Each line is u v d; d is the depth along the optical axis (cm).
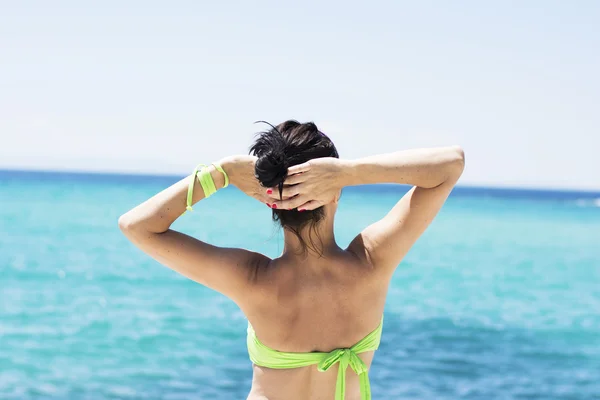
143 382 720
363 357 212
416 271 1834
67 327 1016
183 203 198
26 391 683
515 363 831
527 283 1653
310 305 204
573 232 3647
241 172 198
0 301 1230
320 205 194
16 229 2706
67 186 8194
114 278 1542
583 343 965
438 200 202
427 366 802
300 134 195
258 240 2483
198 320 1081
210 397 670
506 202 9162
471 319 1144
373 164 192
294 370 207
